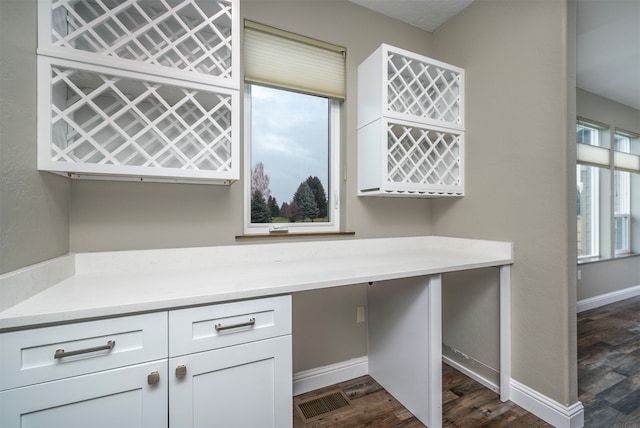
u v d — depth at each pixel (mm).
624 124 3738
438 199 2213
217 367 997
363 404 1678
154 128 1215
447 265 1498
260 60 1708
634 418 1548
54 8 1053
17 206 905
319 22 1844
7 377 764
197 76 1240
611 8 2018
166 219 1463
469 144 1963
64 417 818
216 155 1314
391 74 2000
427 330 1481
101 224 1346
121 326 877
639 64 2803
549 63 1510
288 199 1878
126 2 1150
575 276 1485
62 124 1160
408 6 1990
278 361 1097
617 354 2285
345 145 1949
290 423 1112
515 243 1680
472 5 1938
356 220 1967
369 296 1967
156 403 916
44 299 917
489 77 1825
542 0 1538
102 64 1093
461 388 1813
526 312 1624
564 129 1451
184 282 1148
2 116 843
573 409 1450
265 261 1658
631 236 3934
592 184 3588
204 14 1273
